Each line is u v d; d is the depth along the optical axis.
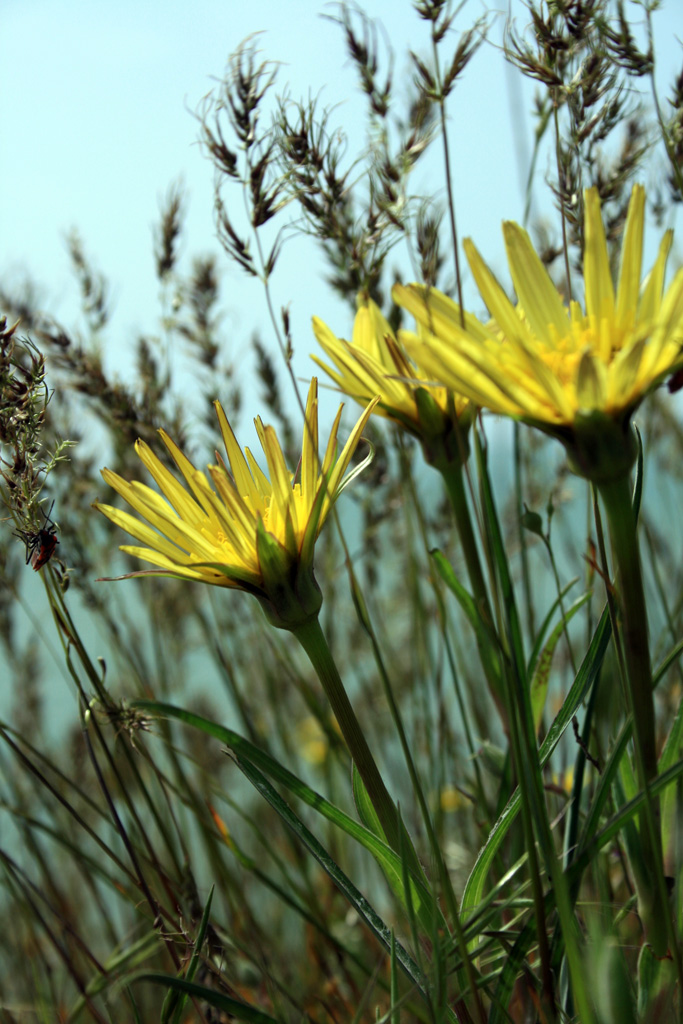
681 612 0.51
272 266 0.44
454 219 0.38
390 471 0.60
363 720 0.79
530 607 0.48
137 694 0.58
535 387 0.35
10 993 0.57
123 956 0.45
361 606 0.40
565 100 0.41
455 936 0.37
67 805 0.42
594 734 0.43
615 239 0.45
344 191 0.44
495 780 0.47
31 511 0.40
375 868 0.66
